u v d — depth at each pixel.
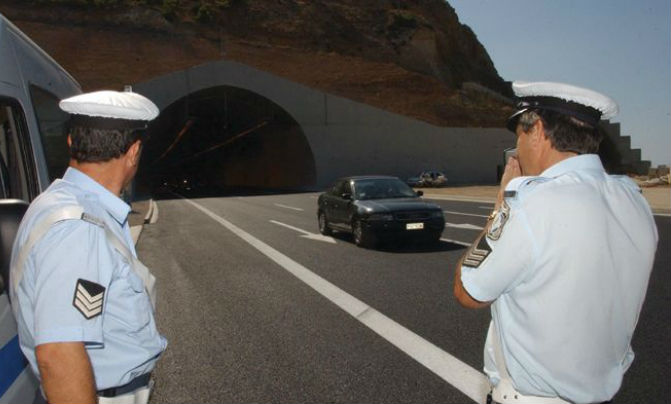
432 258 10.91
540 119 1.92
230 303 7.59
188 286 8.78
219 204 32.25
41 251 1.74
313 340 5.86
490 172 63.25
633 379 4.55
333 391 4.51
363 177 14.34
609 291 1.74
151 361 2.04
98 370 1.90
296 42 97.44
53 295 1.69
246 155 79.19
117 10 83.50
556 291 1.72
